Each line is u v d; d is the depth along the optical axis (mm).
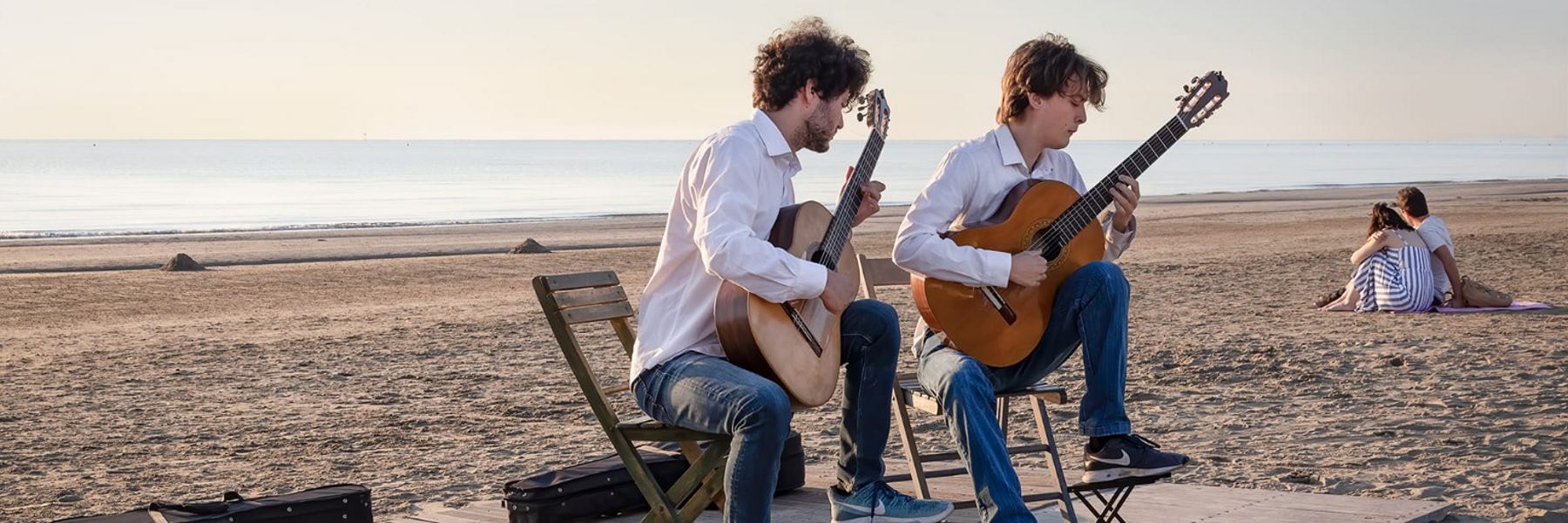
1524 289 14000
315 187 74625
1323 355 9539
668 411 3459
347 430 8016
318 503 4094
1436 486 5520
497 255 23375
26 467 7082
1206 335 10938
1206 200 49719
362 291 16922
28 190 67938
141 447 7609
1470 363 8852
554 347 11492
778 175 3566
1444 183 70812
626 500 4434
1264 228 28828
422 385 9664
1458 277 11898
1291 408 7695
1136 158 3996
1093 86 3908
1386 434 6750
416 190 70562
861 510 3768
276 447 7531
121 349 11797
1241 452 6520
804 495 4848
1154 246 22828
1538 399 7461
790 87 3477
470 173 116062
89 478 6797
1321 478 5820
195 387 9750
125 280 18391
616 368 10336
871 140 3826
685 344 3482
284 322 13695
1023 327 3840
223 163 159500
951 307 3771
